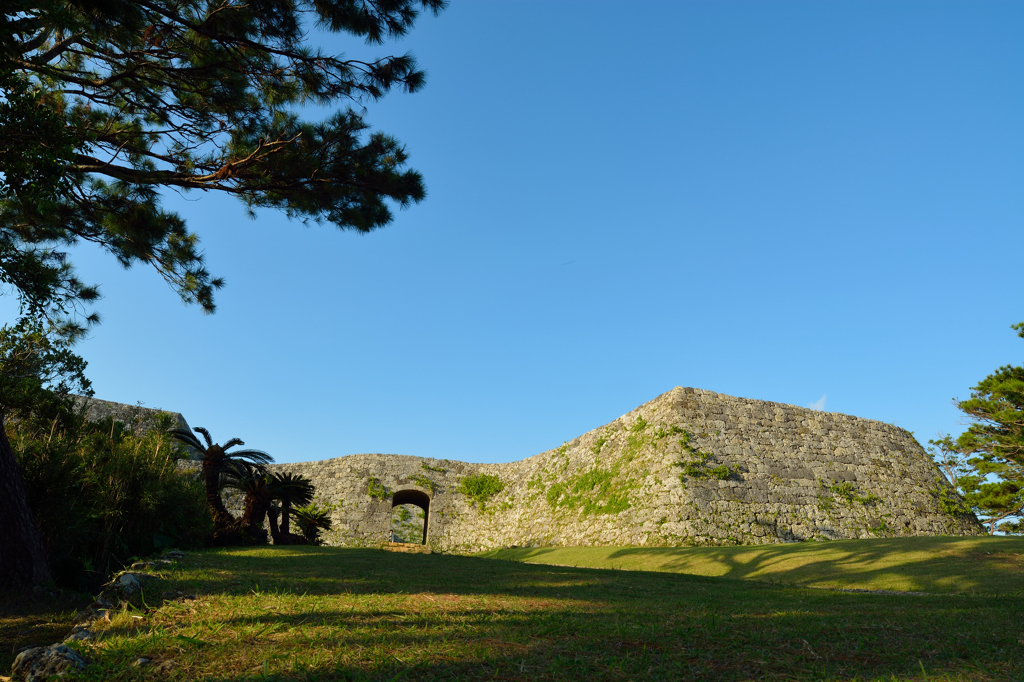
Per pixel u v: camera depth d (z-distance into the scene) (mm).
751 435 29359
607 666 3650
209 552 12695
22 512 8625
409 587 7609
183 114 11047
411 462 39281
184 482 14812
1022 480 34531
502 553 31562
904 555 16328
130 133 10953
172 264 12945
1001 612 6648
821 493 28797
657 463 27844
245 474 21812
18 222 12070
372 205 11734
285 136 10672
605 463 31859
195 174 10945
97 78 10766
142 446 13320
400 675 3344
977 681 3439
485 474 40312
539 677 3402
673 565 20047
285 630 4516
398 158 11359
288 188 11008
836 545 19188
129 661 3746
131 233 12141
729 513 26094
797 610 6633
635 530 26016
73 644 4098
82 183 10484
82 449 11672
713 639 4555
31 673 3539
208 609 5375
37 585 8453
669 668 3635
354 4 9570
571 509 31812
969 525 31797
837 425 32188
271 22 9742
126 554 11758
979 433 35719
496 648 4059
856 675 3537
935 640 4652
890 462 32125
